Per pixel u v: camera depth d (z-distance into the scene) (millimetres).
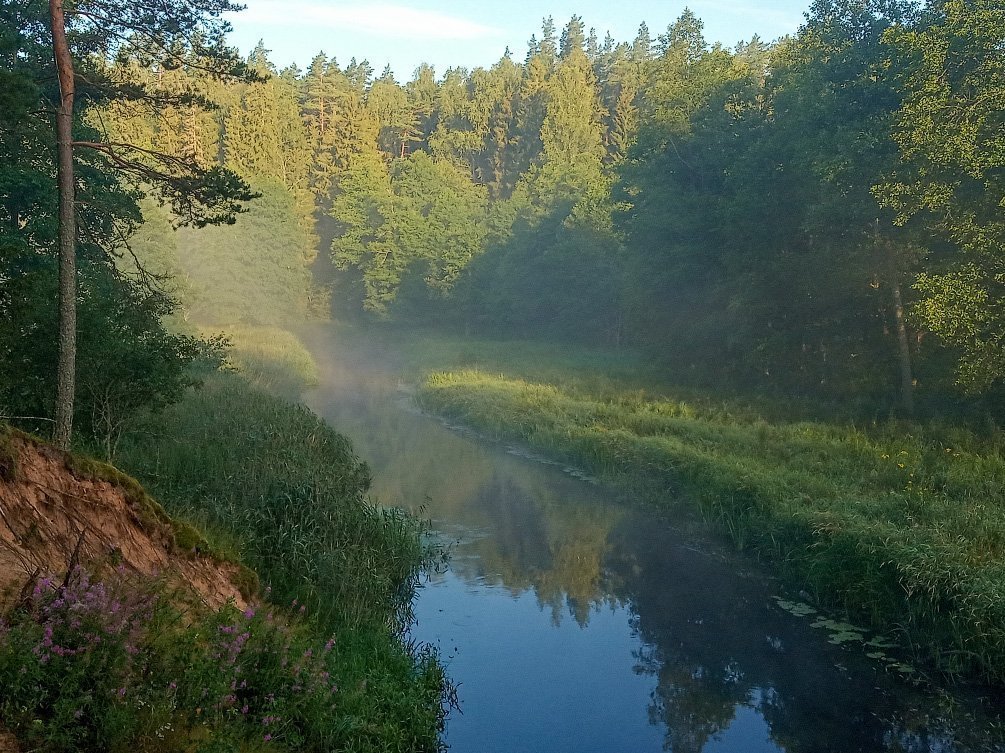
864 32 26438
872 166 22953
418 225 70250
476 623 10984
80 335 10961
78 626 5203
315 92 88250
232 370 26828
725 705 8844
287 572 9656
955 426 19234
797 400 26422
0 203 14867
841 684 9227
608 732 8312
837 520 12023
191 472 11547
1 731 4512
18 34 12625
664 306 38031
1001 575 9633
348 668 8016
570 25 125688
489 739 8125
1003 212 18609
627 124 77312
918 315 21016
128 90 12273
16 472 6223
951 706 8656
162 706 5164
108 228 16109
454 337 64812
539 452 22469
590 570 13117
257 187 68188
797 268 28047
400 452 22844
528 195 66062
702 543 14297
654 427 21438
